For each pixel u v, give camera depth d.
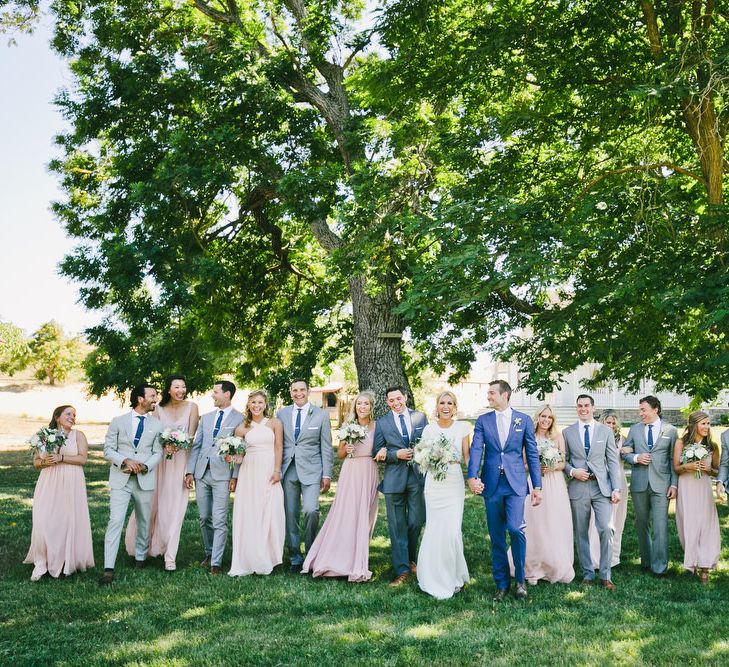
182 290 14.40
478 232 10.62
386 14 13.16
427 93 13.51
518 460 6.18
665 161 11.73
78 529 6.77
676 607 5.71
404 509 6.72
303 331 19.73
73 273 15.11
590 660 4.49
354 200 12.88
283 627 5.18
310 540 7.10
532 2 12.04
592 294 10.03
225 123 15.09
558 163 13.35
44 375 52.81
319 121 16.89
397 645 4.78
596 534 7.34
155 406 7.68
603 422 8.12
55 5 16.80
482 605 5.80
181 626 5.23
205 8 17.14
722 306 8.16
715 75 8.82
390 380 15.13
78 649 4.73
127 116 16.31
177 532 7.05
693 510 6.85
